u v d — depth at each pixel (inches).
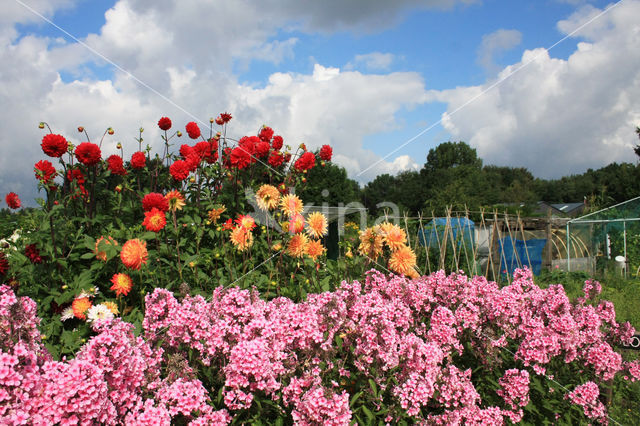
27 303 80.1
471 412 105.4
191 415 80.0
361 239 161.6
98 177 161.2
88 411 65.8
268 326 95.1
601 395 137.1
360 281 148.5
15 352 67.0
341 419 82.2
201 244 165.8
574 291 294.4
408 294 133.3
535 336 125.0
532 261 365.1
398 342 109.8
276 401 93.0
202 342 97.0
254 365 84.1
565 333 127.4
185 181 177.8
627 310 253.3
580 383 133.6
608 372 132.6
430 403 109.9
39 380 66.4
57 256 131.8
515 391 113.7
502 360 127.2
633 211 444.5
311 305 111.4
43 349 83.6
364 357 103.1
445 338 118.5
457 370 110.4
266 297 136.6
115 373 73.7
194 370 89.4
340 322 107.3
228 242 155.6
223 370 89.9
